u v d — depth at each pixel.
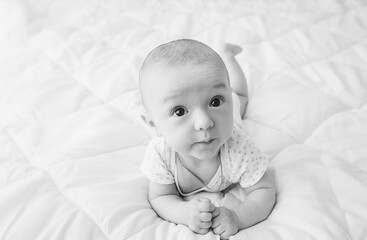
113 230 0.82
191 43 0.82
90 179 0.95
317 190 0.87
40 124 1.15
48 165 1.00
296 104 1.17
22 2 1.73
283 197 0.88
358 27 1.58
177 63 0.77
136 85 1.30
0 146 1.08
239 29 1.61
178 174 0.90
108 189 0.91
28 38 1.60
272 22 1.65
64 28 1.66
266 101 1.20
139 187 0.93
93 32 1.64
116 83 1.30
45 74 1.37
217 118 0.78
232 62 1.25
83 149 1.04
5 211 0.87
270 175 0.94
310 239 0.76
